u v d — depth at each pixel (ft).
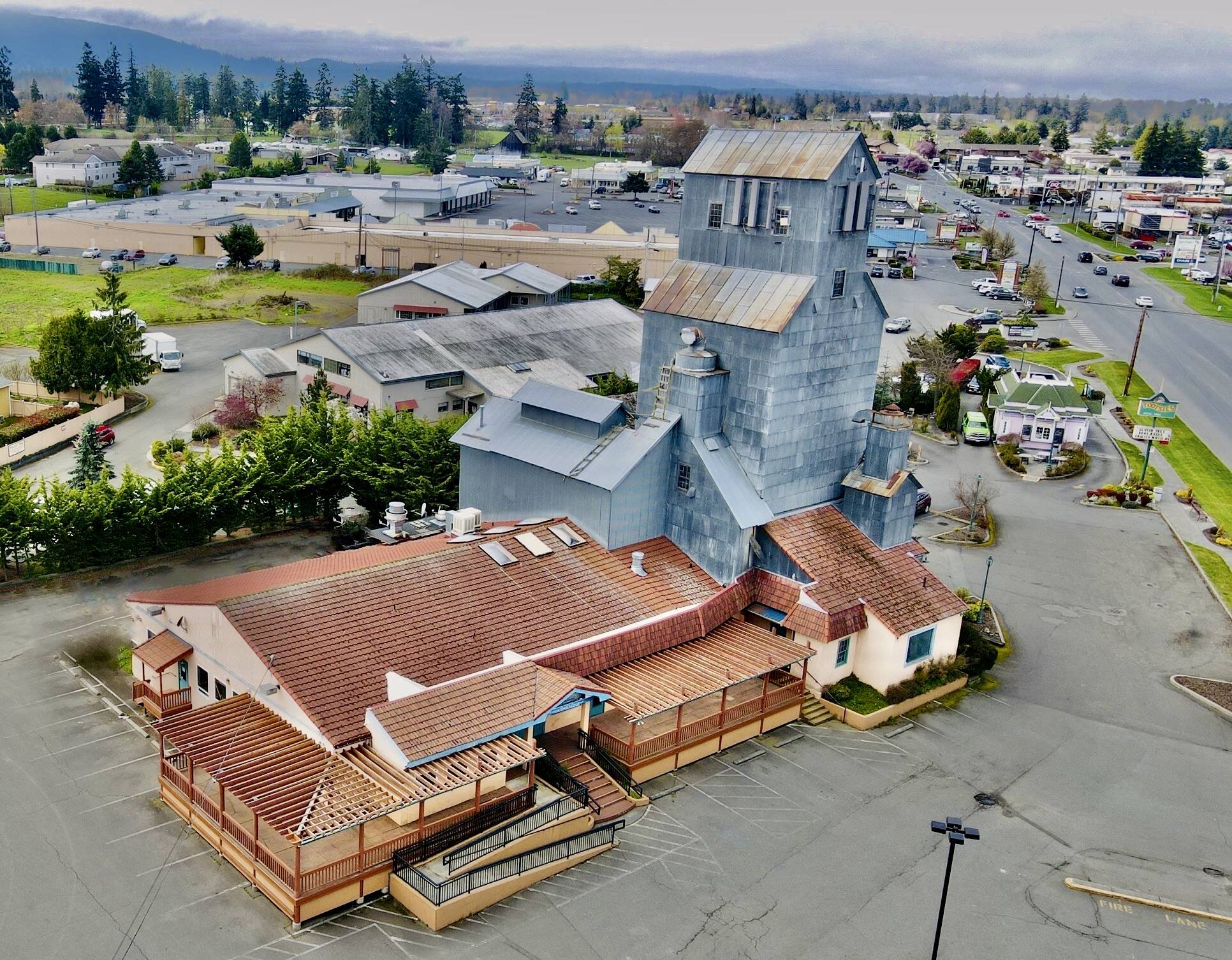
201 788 150.92
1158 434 315.17
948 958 132.87
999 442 339.77
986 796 167.22
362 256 592.19
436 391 332.39
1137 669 209.97
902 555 207.82
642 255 563.48
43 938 126.52
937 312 528.22
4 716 169.37
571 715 162.71
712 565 197.67
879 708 186.80
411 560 179.73
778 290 194.70
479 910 135.74
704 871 145.89
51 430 307.17
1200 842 158.92
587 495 196.13
